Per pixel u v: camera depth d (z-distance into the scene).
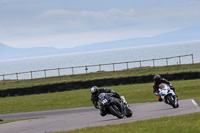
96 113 59.84
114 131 28.67
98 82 126.88
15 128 48.56
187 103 57.12
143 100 84.00
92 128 34.94
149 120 35.91
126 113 40.91
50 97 112.00
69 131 35.12
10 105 101.94
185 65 141.00
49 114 73.06
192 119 31.86
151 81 124.19
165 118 36.06
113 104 39.97
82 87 127.31
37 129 44.16
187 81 115.38
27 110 88.06
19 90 127.88
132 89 109.31
